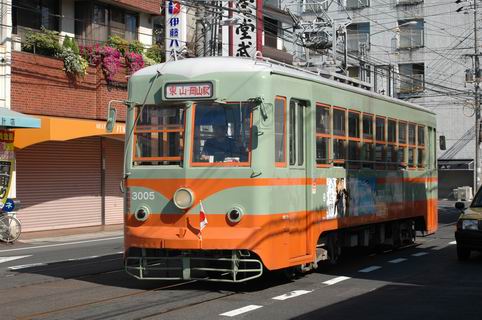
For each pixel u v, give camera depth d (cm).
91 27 2467
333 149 1159
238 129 958
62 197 2341
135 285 1072
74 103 2286
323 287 1046
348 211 1212
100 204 2511
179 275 1095
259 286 1051
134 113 1019
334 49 2734
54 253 1605
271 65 998
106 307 886
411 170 1576
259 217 939
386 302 923
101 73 2389
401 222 1573
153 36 2795
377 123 1369
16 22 2216
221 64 980
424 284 1082
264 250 939
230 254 954
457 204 1498
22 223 2186
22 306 903
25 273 1248
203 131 970
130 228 992
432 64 5000
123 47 2511
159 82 1004
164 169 973
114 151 2578
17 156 2159
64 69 2242
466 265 1325
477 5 4494
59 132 2080
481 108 4812
